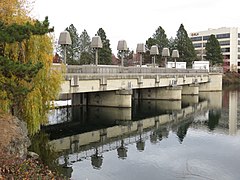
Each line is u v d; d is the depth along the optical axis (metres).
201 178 21.92
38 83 25.78
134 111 55.19
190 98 78.00
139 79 56.72
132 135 36.75
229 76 138.88
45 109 27.81
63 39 40.44
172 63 100.44
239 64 164.50
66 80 39.69
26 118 25.91
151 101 69.25
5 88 21.22
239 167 24.50
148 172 23.23
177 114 52.78
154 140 34.12
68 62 98.75
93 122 44.25
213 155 27.91
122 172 23.22
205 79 92.50
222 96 83.38
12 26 18.38
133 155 27.98
